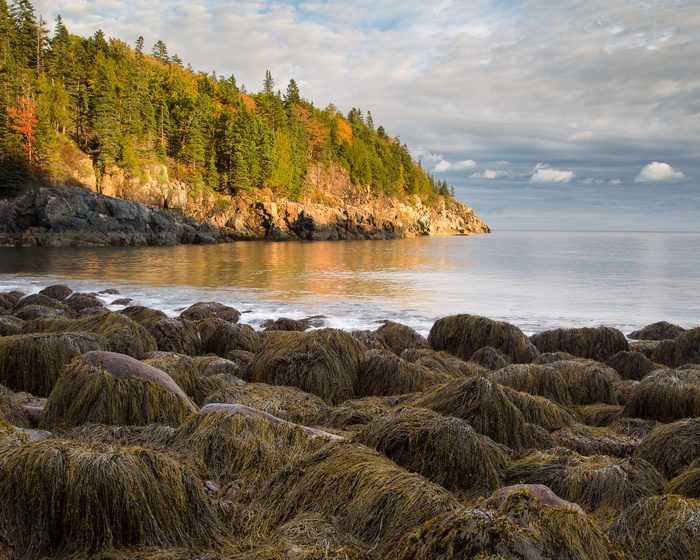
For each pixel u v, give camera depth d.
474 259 51.12
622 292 25.78
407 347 13.19
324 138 141.88
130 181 81.56
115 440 4.91
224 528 3.58
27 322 11.56
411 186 174.38
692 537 3.21
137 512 3.28
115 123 82.31
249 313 18.47
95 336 8.98
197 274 32.22
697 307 21.38
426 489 3.42
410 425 4.72
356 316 18.14
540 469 4.53
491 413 5.69
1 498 3.16
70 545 3.13
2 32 93.00
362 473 3.72
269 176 107.50
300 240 101.12
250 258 47.84
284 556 2.94
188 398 6.45
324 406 7.14
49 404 5.71
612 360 11.77
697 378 8.06
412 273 35.06
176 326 12.16
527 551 2.56
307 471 4.04
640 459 4.95
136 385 5.79
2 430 3.92
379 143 176.50
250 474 4.40
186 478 3.63
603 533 3.31
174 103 108.25
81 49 107.69
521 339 12.87
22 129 71.94
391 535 3.19
